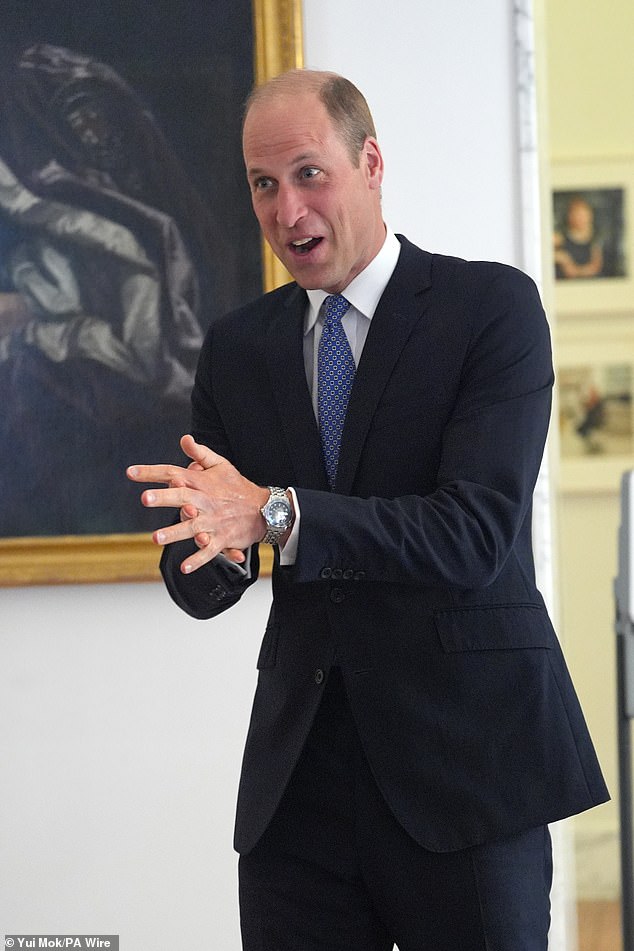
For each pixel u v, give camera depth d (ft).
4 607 13.62
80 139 13.55
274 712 8.04
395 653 7.66
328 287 8.04
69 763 13.55
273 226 7.90
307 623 7.97
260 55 13.33
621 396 21.83
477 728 7.54
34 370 13.60
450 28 13.37
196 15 13.47
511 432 7.57
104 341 13.56
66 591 13.57
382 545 7.09
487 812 7.43
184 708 13.51
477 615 7.67
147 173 13.53
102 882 13.50
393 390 7.86
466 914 7.55
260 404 8.37
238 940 13.42
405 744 7.56
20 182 13.57
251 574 8.24
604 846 21.62
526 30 13.28
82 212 13.56
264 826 7.84
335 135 7.78
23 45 13.57
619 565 11.41
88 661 13.56
